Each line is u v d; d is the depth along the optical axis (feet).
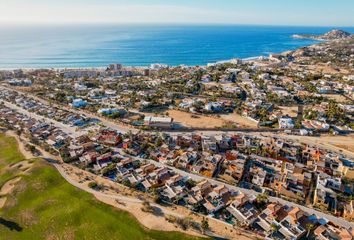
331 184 336.29
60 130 498.28
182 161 386.32
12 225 283.59
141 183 342.03
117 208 296.51
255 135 489.67
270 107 633.20
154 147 435.12
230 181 349.61
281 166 382.22
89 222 279.90
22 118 552.00
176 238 256.11
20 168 377.91
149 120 517.96
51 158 404.36
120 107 623.36
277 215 280.51
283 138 479.41
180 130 508.53
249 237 259.80
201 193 316.60
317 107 623.77
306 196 324.80
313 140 475.31
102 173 361.51
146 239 255.70
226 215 288.71
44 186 336.90
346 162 398.83
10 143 453.17
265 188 336.90
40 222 285.02
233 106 631.15
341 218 289.33
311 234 266.57
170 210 295.28
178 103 652.89
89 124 531.50
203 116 579.07
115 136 452.35
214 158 392.68
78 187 334.44
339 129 512.22
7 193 329.11
